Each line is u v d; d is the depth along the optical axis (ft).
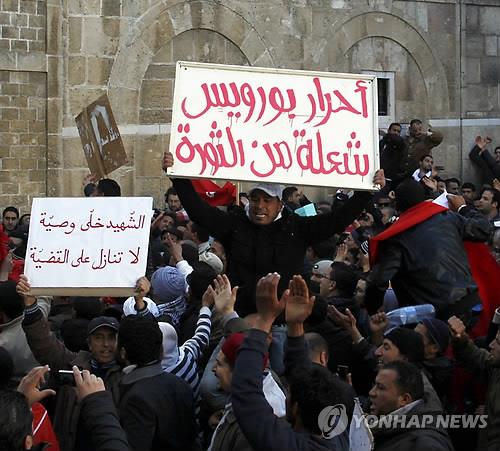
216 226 23.22
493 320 22.77
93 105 41.60
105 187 41.11
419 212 26.63
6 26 56.44
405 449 18.01
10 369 19.66
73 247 23.41
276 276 16.03
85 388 16.66
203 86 23.15
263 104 23.22
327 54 63.36
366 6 64.13
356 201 23.50
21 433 14.56
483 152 66.33
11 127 56.75
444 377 22.33
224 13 60.80
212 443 17.28
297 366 16.53
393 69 65.16
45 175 57.62
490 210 50.26
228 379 17.80
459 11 66.49
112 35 58.54
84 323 23.98
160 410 19.22
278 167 23.03
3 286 22.61
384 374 18.61
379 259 26.76
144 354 19.58
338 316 24.04
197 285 25.22
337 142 23.27
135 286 23.07
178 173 22.79
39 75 57.36
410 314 24.38
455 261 26.09
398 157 49.60
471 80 67.05
